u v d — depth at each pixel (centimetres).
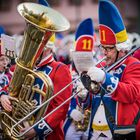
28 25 780
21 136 812
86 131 957
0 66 931
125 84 768
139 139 804
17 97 825
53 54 888
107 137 820
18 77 807
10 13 5519
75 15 5428
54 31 777
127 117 798
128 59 807
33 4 793
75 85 903
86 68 785
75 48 905
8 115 835
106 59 816
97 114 827
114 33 798
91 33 901
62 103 796
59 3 5447
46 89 788
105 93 812
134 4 5409
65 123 1025
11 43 905
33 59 793
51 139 856
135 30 5425
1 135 865
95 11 5491
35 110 789
